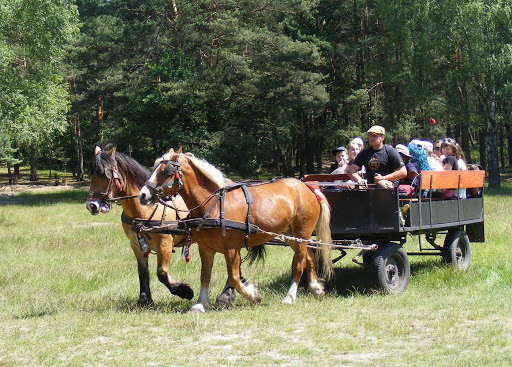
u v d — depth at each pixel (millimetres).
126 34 32562
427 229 9172
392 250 8570
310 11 38344
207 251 7902
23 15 24656
